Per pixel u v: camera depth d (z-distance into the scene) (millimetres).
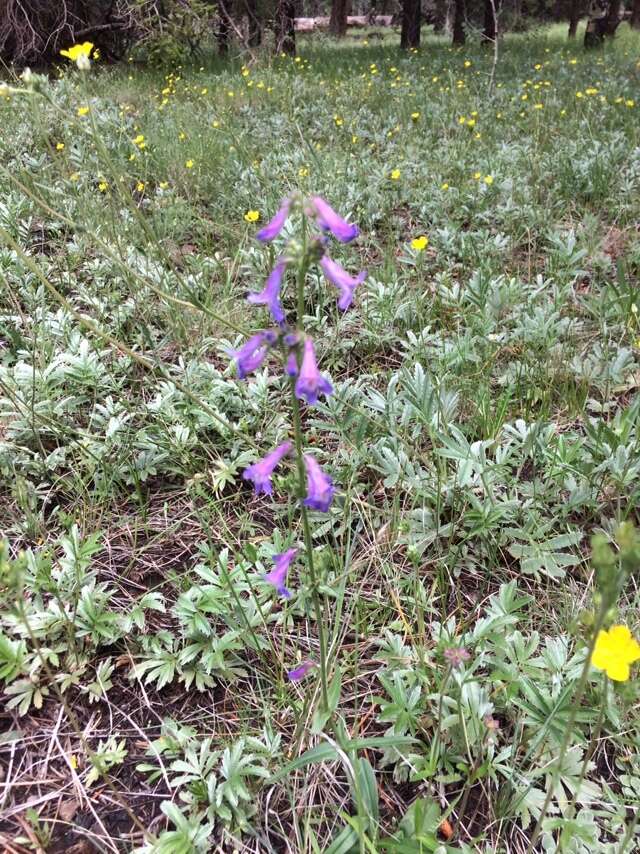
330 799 321
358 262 802
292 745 333
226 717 358
